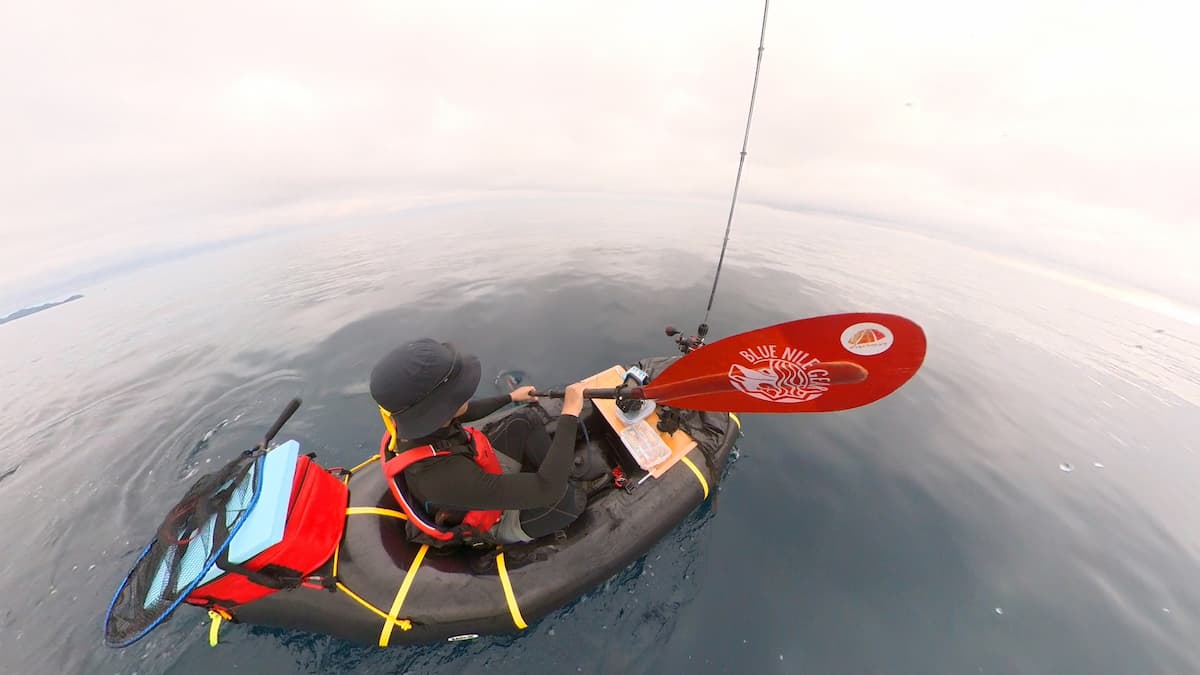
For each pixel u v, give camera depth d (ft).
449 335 20.11
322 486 7.38
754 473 12.21
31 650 8.23
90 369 20.16
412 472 5.52
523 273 30.48
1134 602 9.31
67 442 14.17
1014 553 10.30
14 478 12.59
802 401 7.90
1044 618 8.88
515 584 7.61
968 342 23.89
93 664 7.93
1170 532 11.30
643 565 9.29
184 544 6.15
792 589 9.20
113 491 12.14
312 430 13.85
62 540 10.65
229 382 17.38
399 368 4.90
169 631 8.19
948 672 7.90
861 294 29.94
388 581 7.11
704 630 8.38
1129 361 24.13
